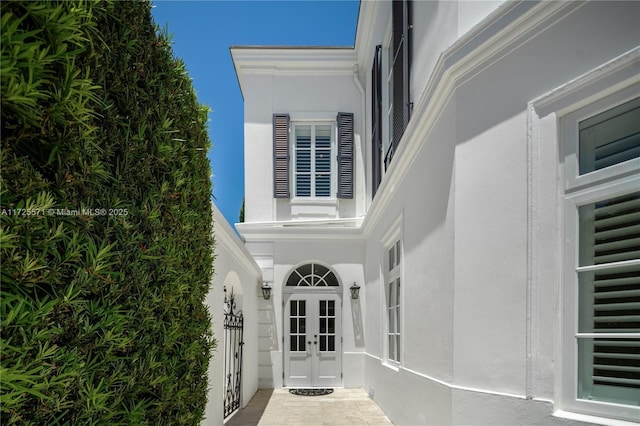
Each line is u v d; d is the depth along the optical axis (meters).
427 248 3.70
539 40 2.52
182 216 2.21
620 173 2.13
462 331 2.88
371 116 8.00
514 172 2.60
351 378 8.03
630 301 2.10
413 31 4.60
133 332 1.54
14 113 1.04
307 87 8.98
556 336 2.31
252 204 8.73
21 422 1.03
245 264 6.21
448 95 3.20
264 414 5.70
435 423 3.30
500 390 2.55
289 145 8.81
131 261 1.63
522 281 2.49
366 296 7.97
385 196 5.81
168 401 1.93
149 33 1.91
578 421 2.12
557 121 2.42
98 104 1.41
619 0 2.17
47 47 1.06
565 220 2.36
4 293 0.97
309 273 8.52
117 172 1.56
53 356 1.10
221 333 4.30
